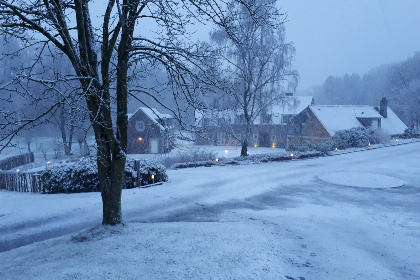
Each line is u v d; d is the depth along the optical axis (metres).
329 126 43.31
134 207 11.96
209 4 7.47
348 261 7.13
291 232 9.06
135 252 6.46
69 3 7.62
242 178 18.25
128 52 8.03
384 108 49.03
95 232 7.90
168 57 8.12
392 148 35.69
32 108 30.59
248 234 8.06
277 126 49.41
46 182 15.75
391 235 9.11
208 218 10.59
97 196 13.86
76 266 5.76
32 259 6.30
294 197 13.85
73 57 7.41
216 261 6.11
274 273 5.99
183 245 6.91
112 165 8.23
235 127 34.75
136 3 7.21
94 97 7.59
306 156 28.00
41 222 10.23
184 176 19.05
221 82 9.14
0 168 23.55
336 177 18.38
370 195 14.36
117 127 8.29
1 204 12.74
